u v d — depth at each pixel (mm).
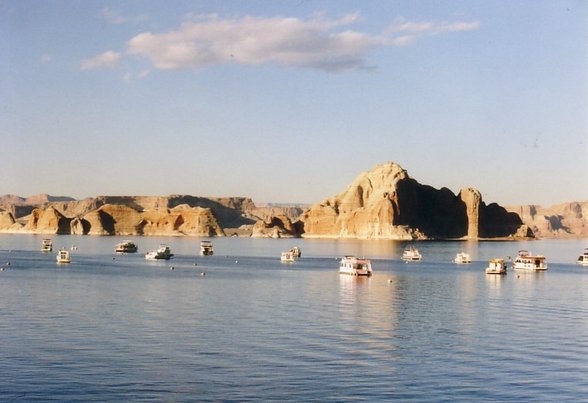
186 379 61062
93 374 62125
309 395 57344
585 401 57188
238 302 109688
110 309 99438
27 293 118875
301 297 118312
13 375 61438
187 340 76625
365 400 56406
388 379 62219
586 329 87938
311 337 79625
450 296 125312
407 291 133500
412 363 68000
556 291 138000
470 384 61219
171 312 97188
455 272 193750
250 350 72125
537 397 57969
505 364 68188
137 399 55562
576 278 174500
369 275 171625
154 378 61219
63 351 70312
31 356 68062
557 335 83500
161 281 147250
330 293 126125
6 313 94125
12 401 54750
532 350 74562
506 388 60219
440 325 89938
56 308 99688
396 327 87812
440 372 64875
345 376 62906
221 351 71438
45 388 57938
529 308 108875
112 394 56656
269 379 61562
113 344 74000
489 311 104625
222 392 57656
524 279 169875
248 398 56312
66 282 142125
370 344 76312
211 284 141375
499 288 143500
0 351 70000
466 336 82250
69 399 55312
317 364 66812
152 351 71000
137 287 132625
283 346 74375
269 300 113062
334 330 84438
